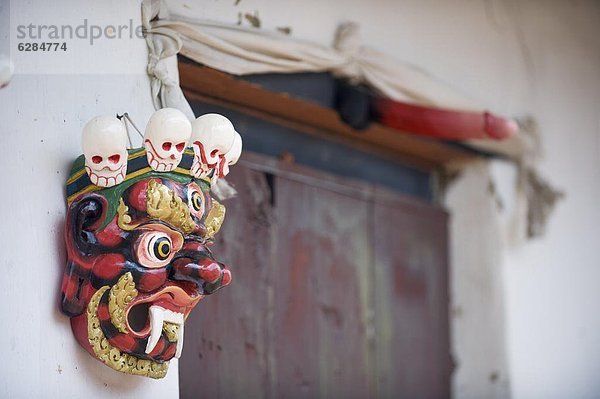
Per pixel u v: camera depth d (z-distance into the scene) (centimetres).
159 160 250
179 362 320
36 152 258
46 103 262
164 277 255
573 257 468
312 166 392
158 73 290
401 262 418
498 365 431
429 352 426
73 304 253
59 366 256
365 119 379
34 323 252
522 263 445
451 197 445
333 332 384
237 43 325
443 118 388
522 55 453
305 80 361
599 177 487
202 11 317
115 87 280
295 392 364
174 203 254
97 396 264
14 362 249
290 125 382
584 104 483
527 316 443
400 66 381
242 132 364
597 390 468
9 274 250
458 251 442
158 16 297
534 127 451
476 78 429
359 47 370
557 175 463
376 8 385
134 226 252
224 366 336
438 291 434
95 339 253
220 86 340
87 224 254
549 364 449
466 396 435
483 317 436
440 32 414
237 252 347
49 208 257
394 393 407
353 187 399
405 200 423
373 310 402
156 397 278
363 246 401
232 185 320
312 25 358
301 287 371
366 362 397
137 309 263
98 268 252
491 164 440
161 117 247
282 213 366
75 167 258
